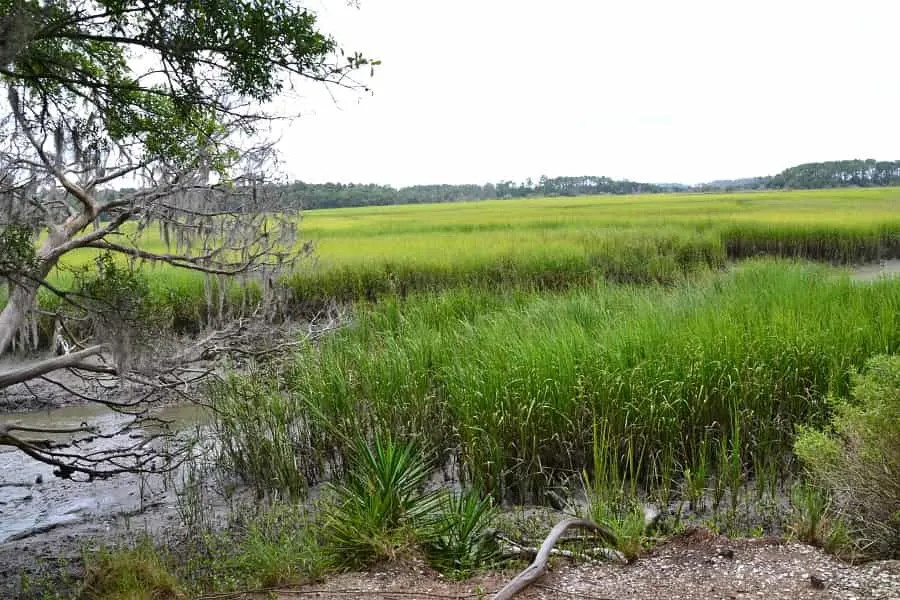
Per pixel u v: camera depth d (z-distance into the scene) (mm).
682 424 7418
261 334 7809
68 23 5168
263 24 5621
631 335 8625
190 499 7422
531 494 7340
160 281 14359
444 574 4812
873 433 4836
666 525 5992
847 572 4316
